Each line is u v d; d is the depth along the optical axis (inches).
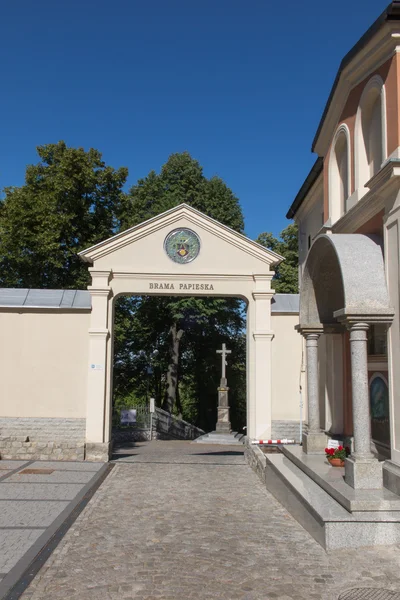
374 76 347.6
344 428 458.3
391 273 307.4
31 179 1033.5
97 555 256.5
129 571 235.0
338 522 257.9
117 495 393.4
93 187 1042.7
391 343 305.6
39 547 265.3
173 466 534.9
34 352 560.7
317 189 595.8
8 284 1008.2
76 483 430.6
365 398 300.7
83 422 553.6
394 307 303.1
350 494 276.2
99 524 312.8
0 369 558.3
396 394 299.1
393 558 244.1
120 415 919.0
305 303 423.2
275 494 388.2
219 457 611.2
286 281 1295.5
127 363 1346.0
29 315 563.8
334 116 439.2
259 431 560.7
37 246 971.9
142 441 900.0
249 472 502.6
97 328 557.3
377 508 259.1
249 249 579.8
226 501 376.8
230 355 1314.0
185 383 1427.2
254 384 571.5
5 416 554.9
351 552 253.1
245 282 580.7
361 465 288.8
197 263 577.0
